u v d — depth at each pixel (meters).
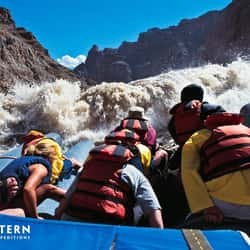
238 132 3.93
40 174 4.20
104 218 3.77
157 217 3.87
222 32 133.62
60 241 2.60
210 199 3.80
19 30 127.94
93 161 4.01
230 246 2.55
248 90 21.14
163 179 5.34
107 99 21.62
